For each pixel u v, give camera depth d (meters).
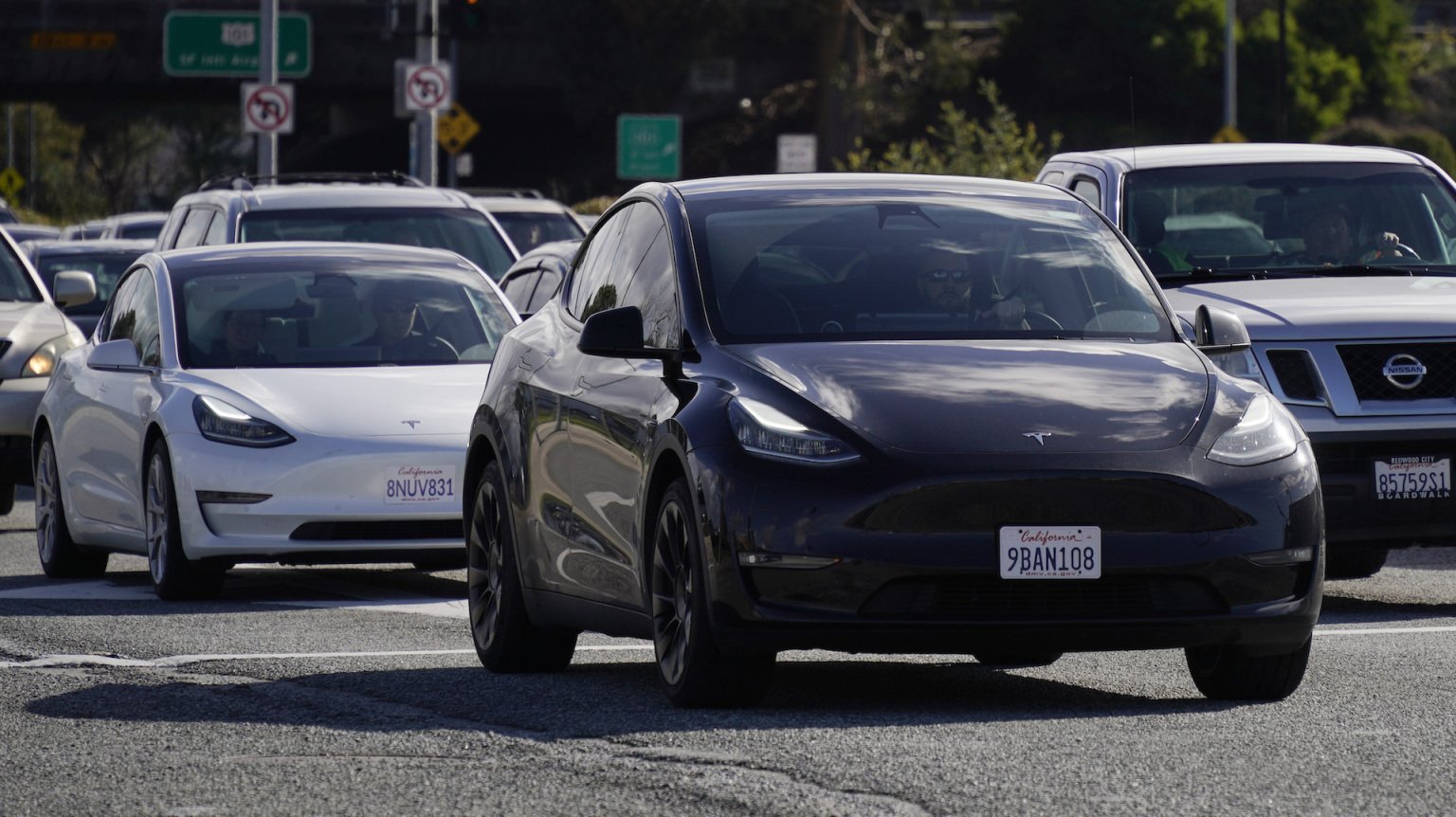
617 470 28.84
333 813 21.44
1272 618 26.48
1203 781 21.94
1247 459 26.67
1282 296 41.81
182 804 22.06
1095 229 31.58
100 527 46.81
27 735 26.25
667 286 29.86
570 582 30.52
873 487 25.77
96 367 45.97
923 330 29.06
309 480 42.12
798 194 31.34
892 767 22.64
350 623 38.56
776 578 25.92
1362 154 48.25
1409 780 22.03
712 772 22.55
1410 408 39.53
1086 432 26.31
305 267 47.94
